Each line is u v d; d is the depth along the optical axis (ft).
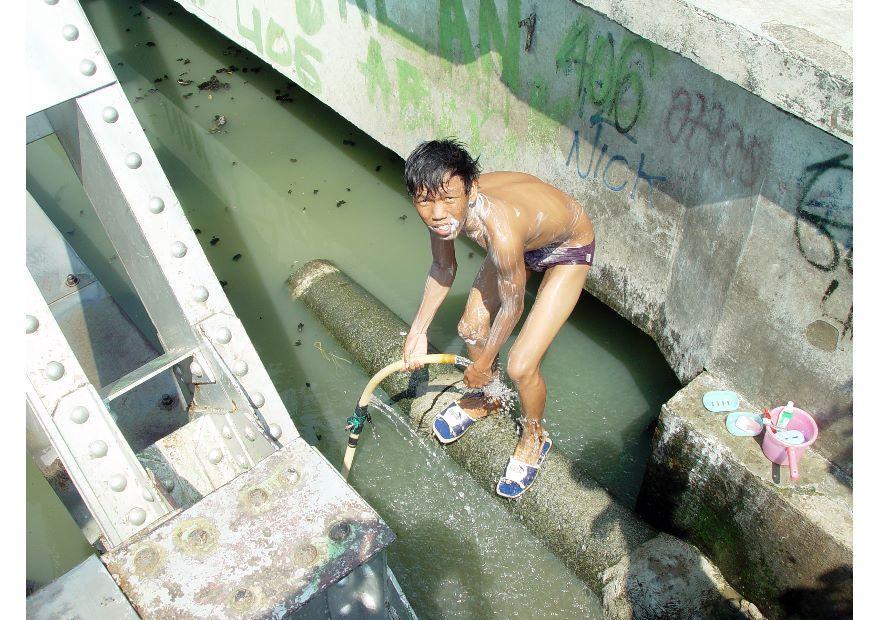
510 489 11.51
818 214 8.83
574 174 13.20
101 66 7.99
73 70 7.84
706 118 10.18
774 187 9.21
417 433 12.87
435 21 14.24
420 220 17.24
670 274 12.17
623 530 10.94
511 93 13.55
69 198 17.99
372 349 13.84
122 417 11.27
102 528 7.26
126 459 7.38
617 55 11.18
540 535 11.42
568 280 10.30
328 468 6.06
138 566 5.48
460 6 13.52
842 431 9.44
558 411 13.38
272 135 20.04
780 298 9.68
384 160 18.98
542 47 12.40
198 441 9.58
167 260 8.42
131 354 12.26
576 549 11.03
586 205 13.32
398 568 11.37
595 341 14.44
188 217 17.70
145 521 7.34
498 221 8.87
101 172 8.41
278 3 18.43
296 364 14.25
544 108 13.04
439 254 10.37
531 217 9.25
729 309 10.55
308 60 18.66
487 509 11.94
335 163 19.02
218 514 5.77
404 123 16.75
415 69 15.46
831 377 9.41
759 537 9.74
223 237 17.15
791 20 8.08
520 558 11.43
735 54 8.20
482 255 16.14
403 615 8.19
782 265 9.50
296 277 15.78
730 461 9.69
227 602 5.31
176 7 25.91
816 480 9.38
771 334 9.99
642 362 14.02
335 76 18.01
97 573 5.46
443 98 15.20
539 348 10.21
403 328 14.10
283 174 18.78
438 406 12.67
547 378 13.88
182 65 23.06
